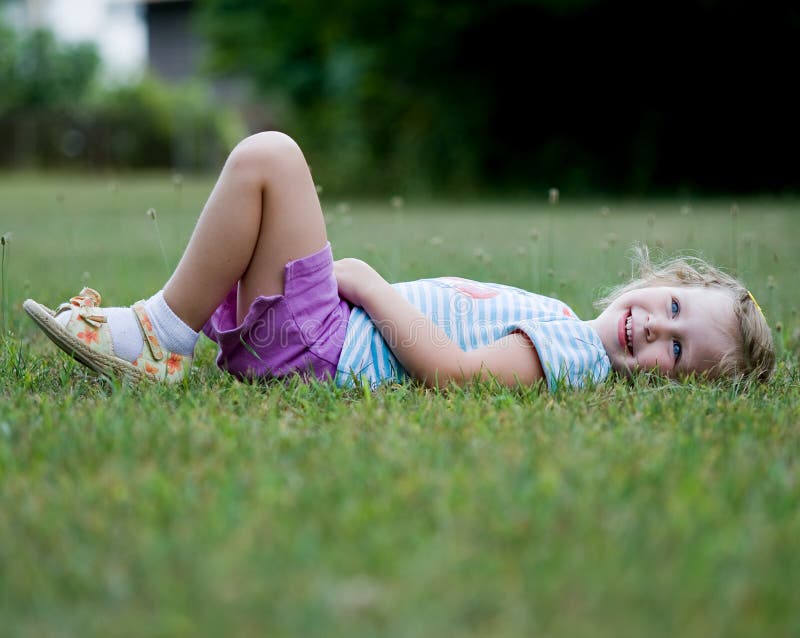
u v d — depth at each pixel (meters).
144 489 1.42
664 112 15.20
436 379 2.23
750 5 14.11
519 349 2.32
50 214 8.91
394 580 1.16
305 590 1.13
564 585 1.14
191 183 16.94
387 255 4.47
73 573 1.16
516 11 15.00
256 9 19.53
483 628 1.07
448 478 1.48
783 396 2.25
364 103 16.20
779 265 4.58
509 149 15.88
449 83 15.89
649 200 14.24
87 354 2.13
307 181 2.23
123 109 23.38
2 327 2.97
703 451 1.68
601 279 3.70
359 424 1.86
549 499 1.38
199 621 1.07
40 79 26.69
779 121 15.00
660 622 1.07
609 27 15.00
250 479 1.48
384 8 16.00
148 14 33.28
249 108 20.42
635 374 2.39
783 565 1.21
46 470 1.51
